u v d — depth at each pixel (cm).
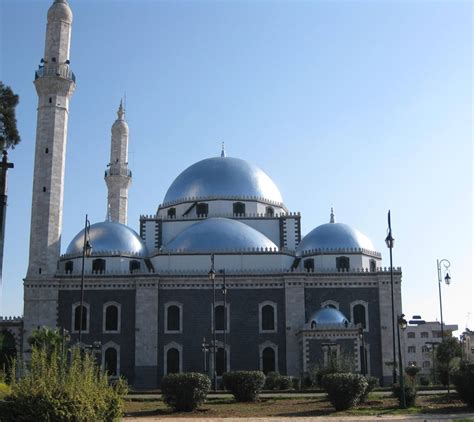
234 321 8575
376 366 8444
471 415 3819
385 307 8612
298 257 9250
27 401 2364
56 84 8988
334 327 8000
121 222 10588
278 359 8456
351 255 8994
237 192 9988
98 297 8575
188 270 8825
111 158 10838
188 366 8406
